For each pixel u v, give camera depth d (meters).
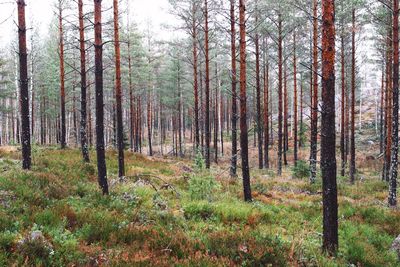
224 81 39.00
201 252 7.30
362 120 62.91
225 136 63.00
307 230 11.16
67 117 56.59
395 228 11.65
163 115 56.59
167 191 14.74
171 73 43.81
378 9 21.08
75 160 19.06
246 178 14.64
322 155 8.92
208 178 14.47
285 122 35.53
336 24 23.27
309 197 17.23
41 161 16.69
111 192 13.12
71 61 42.59
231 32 19.19
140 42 38.56
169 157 40.09
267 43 30.41
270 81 48.28
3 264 5.70
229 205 12.55
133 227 8.44
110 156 23.80
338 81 33.69
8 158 17.48
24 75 14.10
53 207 9.07
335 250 8.80
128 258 6.62
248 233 8.82
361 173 32.88
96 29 12.30
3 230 7.27
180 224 10.22
